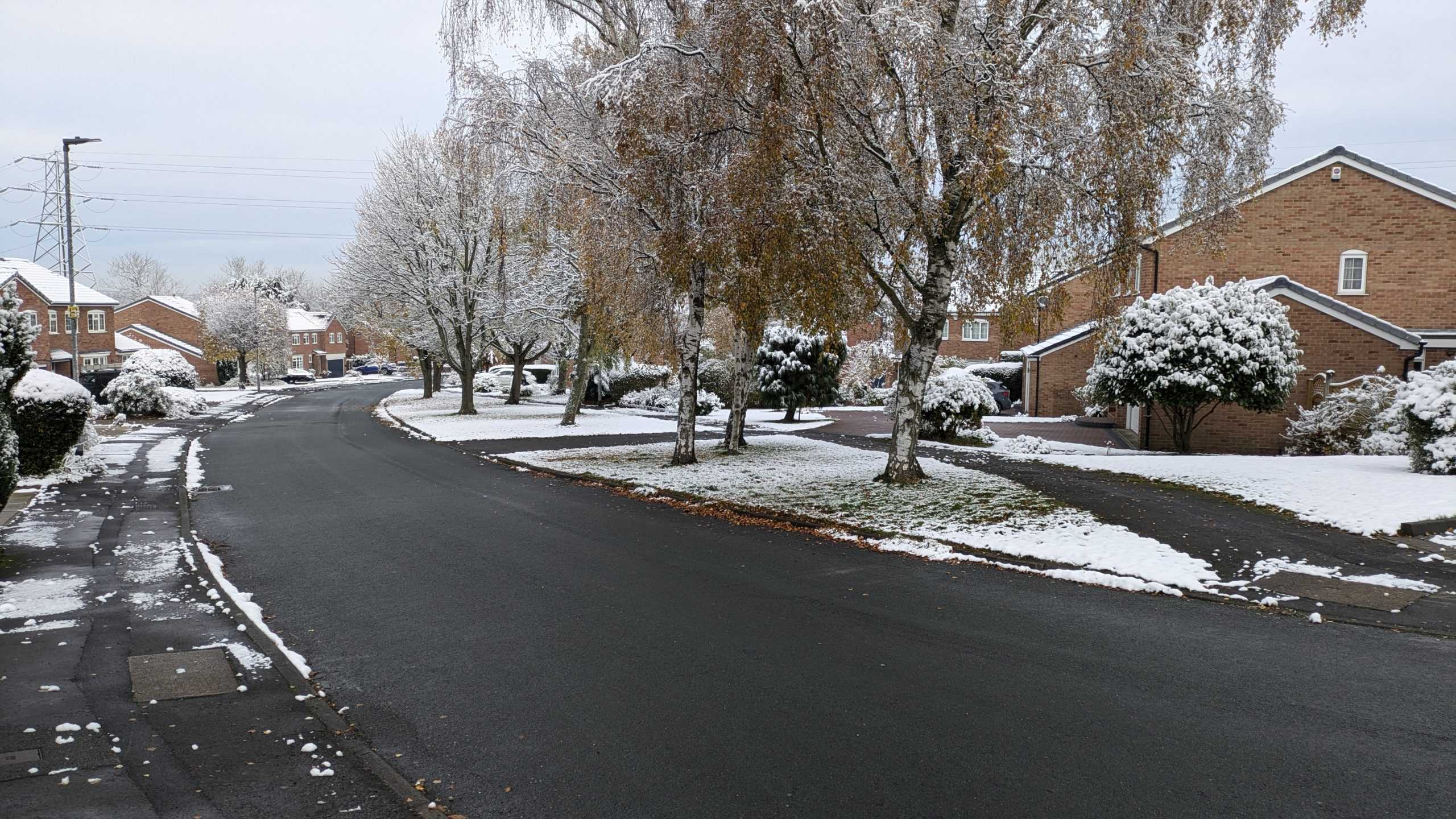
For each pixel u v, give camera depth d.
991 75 10.64
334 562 9.57
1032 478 14.88
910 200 11.79
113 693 5.70
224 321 64.62
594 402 40.41
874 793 4.34
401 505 13.45
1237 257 26.78
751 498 13.30
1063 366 30.58
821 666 6.19
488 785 4.51
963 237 13.52
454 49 16.39
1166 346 19.20
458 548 10.27
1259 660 6.24
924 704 5.48
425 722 5.32
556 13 16.91
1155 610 7.56
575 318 29.17
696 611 7.60
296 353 94.62
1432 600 7.61
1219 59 11.86
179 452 21.06
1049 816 4.10
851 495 13.19
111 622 7.31
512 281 31.02
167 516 12.38
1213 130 11.79
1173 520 10.99
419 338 38.94
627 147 13.64
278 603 7.99
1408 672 5.97
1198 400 19.03
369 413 37.94
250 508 13.17
